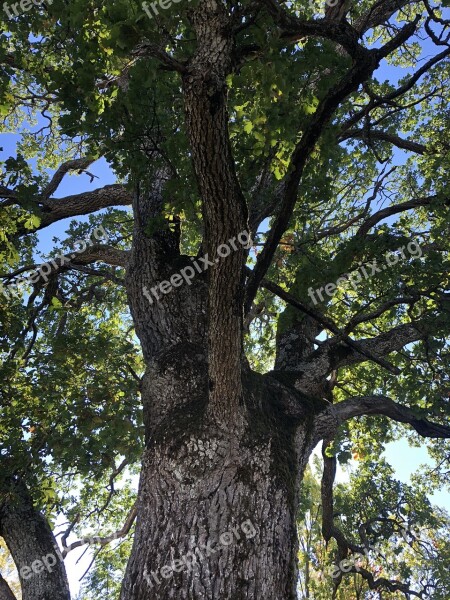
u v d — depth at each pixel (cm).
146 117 598
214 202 430
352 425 1077
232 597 448
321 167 666
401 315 862
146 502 522
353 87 493
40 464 732
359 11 893
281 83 454
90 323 899
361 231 869
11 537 692
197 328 668
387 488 1303
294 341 812
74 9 451
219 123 404
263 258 588
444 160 977
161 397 600
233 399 517
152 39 393
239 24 507
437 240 885
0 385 811
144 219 750
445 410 756
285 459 560
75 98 537
